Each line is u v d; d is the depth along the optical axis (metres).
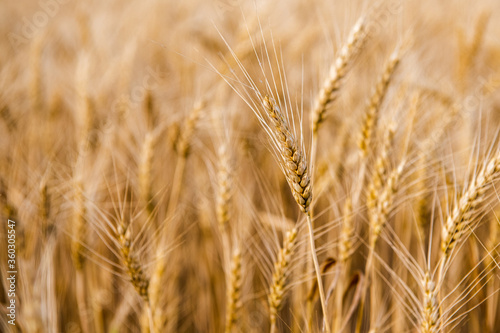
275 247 1.08
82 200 1.11
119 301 1.26
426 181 1.14
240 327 1.16
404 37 1.14
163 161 1.29
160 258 1.11
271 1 1.34
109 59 1.63
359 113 1.21
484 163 0.99
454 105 1.17
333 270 1.05
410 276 1.18
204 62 1.41
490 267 1.09
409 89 1.18
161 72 1.48
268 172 1.28
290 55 1.52
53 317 1.05
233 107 1.25
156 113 1.29
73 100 1.47
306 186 0.93
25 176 1.23
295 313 1.15
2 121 1.30
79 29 1.85
